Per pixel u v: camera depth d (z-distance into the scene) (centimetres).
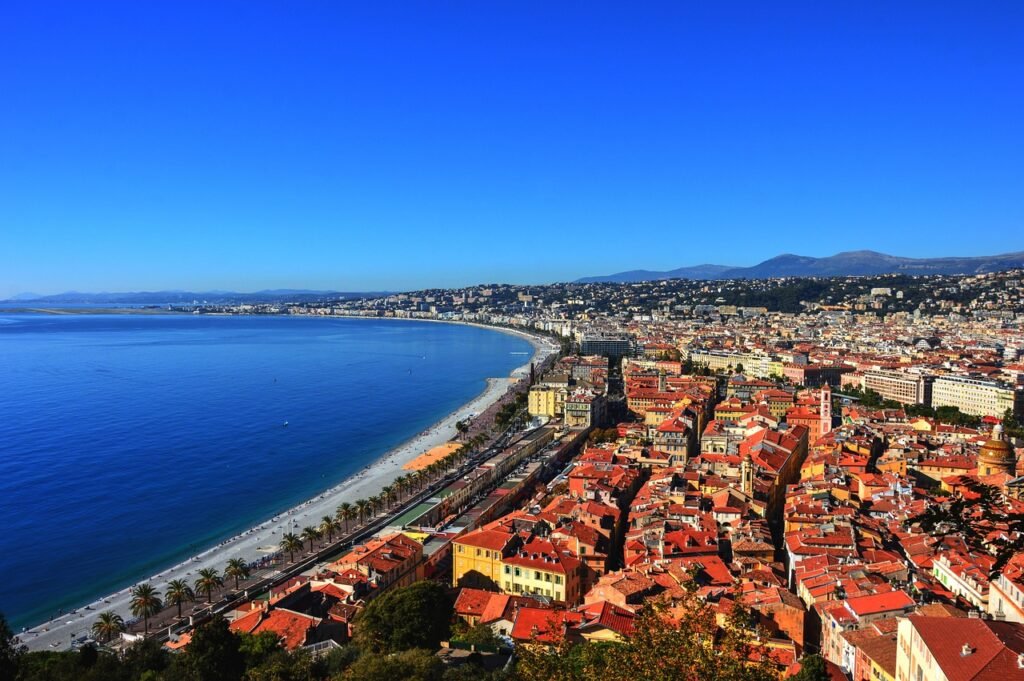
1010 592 13225
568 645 8244
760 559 19138
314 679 11762
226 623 12706
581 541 19925
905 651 10825
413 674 11269
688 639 6519
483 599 16550
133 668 13050
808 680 11500
